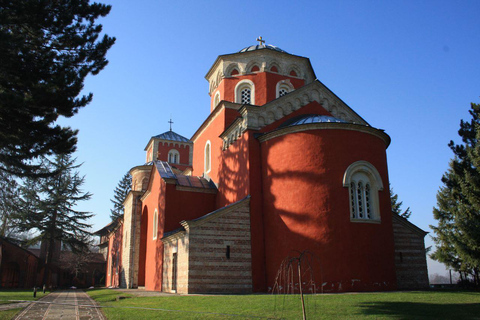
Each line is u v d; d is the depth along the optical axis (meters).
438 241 32.59
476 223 24.59
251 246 21.92
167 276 24.45
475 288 25.53
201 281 20.39
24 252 47.53
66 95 16.66
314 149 21.36
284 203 21.58
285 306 13.61
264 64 29.14
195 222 20.97
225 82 29.80
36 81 16.64
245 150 24.08
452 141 33.22
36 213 50.75
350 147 21.48
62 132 17.98
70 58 17.55
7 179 24.86
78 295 29.98
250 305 14.05
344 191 20.73
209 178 30.64
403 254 25.64
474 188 26.59
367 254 20.20
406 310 12.70
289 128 22.25
